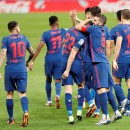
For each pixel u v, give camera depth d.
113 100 28.88
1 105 34.91
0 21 100.69
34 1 119.56
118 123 29.11
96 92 30.17
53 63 35.19
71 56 28.83
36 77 47.12
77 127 28.28
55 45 35.28
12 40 29.31
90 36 28.48
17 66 29.23
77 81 29.77
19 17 108.75
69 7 117.31
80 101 29.95
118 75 31.72
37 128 28.22
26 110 28.86
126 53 31.45
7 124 29.45
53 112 33.03
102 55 28.52
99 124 28.78
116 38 31.02
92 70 28.75
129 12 31.09
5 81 29.53
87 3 115.69
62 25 92.56
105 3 114.19
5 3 118.56
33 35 81.00
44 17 108.19
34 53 31.38
